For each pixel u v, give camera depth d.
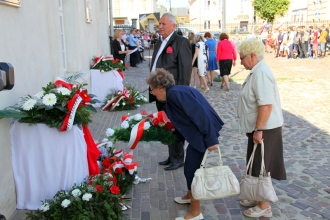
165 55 4.72
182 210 3.85
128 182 4.18
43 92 3.79
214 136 3.16
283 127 6.96
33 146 3.65
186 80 4.66
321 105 8.91
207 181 3.19
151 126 3.66
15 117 3.35
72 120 3.53
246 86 3.42
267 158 3.43
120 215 3.55
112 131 3.75
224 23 15.68
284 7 37.34
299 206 3.89
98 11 11.24
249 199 3.56
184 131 3.23
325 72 15.21
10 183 3.60
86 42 8.66
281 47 23.31
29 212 3.65
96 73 8.61
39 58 4.57
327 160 5.23
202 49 10.70
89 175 3.92
